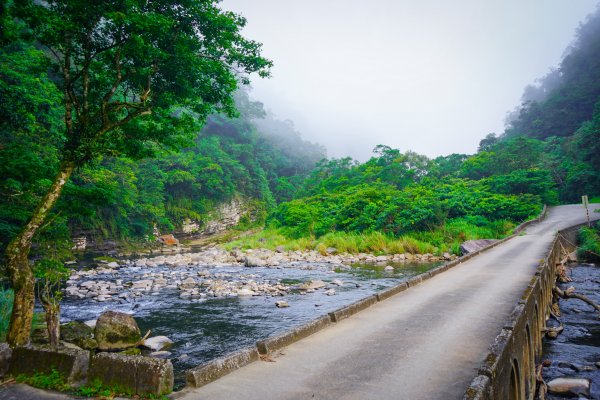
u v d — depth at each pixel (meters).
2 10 6.86
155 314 14.52
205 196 74.81
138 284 21.20
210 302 16.55
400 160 66.88
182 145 11.06
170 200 66.56
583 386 8.06
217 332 12.20
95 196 9.46
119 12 7.26
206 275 25.12
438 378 5.21
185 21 9.02
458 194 44.81
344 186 66.88
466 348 6.48
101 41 8.67
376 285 20.28
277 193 106.00
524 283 12.60
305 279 23.20
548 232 31.66
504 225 38.38
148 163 57.25
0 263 20.38
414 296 11.09
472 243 30.53
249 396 4.61
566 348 11.05
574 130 89.25
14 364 5.26
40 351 5.23
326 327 8.02
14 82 20.89
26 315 7.40
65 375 4.90
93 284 20.94
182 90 9.80
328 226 45.53
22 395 4.59
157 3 8.62
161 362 4.67
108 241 46.22
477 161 65.94
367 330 7.72
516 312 7.68
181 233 66.75
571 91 96.69
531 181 49.75
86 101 8.74
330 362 5.89
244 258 34.47
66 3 7.69
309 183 88.19
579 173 54.41
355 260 32.75
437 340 6.96
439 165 78.75
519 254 20.62
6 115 16.00
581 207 46.47
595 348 10.98
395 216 39.81
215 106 10.98
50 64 8.58
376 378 5.24
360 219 42.06
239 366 5.66
